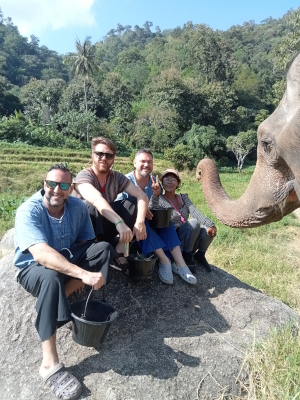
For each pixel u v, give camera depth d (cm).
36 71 11469
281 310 386
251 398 296
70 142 4138
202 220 399
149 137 4972
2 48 11138
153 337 330
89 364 300
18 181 2416
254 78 6856
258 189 290
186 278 381
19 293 348
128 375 293
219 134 5159
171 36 11038
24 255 298
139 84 8238
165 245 379
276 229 1093
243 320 364
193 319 356
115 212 339
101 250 296
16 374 301
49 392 282
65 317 272
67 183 291
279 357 316
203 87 5838
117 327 333
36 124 4272
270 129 269
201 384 298
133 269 348
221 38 7162
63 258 274
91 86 6006
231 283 409
